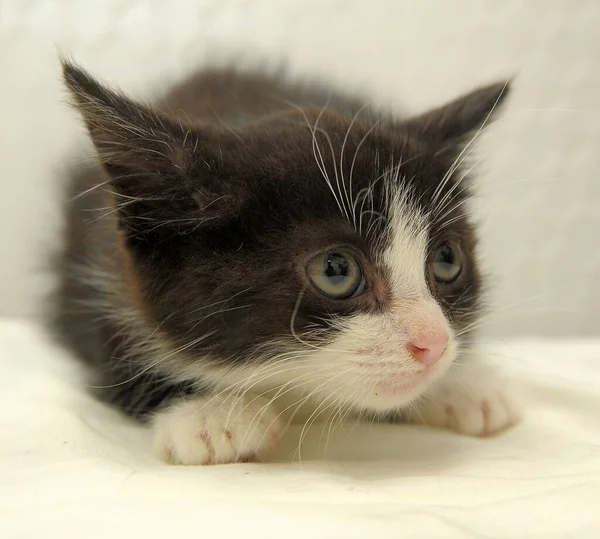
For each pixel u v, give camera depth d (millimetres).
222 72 332
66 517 177
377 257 225
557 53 392
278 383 234
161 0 366
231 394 237
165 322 233
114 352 256
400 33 385
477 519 176
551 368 300
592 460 212
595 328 410
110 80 334
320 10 380
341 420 247
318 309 222
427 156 243
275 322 223
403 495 190
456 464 215
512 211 398
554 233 406
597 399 259
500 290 354
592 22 391
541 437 236
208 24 372
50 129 357
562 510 179
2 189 367
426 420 255
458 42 389
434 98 385
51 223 326
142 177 226
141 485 193
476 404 246
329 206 223
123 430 243
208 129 239
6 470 204
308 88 331
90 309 273
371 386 222
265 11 377
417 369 220
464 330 250
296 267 221
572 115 396
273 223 223
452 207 245
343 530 170
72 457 212
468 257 254
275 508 180
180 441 220
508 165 393
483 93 266
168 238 229
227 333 227
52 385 261
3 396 251
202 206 225
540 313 402
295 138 235
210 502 183
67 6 362
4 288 373
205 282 226
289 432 243
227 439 221
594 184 405
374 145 234
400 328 221
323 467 213
